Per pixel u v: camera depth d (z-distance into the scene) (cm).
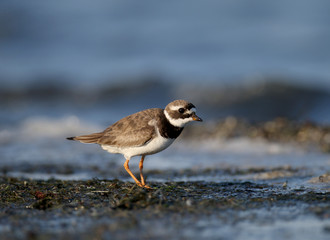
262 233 552
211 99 2197
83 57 2795
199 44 2773
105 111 2142
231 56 2594
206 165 1173
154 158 1312
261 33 2820
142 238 542
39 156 1343
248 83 2270
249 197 736
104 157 1337
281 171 1001
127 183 867
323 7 3070
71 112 2125
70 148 1459
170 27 3042
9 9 3431
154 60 2639
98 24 3172
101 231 568
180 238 541
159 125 820
